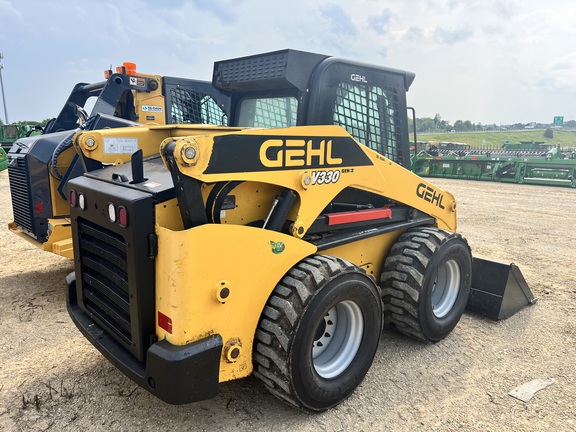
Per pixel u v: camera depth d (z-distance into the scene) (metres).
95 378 3.13
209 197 2.46
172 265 2.20
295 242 2.70
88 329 2.86
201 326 2.29
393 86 3.69
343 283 2.70
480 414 2.84
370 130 3.55
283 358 2.49
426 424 2.73
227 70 3.54
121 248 2.41
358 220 3.29
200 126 3.39
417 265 3.49
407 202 3.75
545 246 7.34
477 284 4.45
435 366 3.42
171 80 6.52
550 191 14.60
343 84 3.29
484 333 4.03
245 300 2.46
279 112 3.51
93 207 2.61
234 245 2.36
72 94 6.99
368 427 2.69
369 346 2.99
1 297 4.67
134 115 6.39
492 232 8.41
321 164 2.87
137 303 2.33
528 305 4.67
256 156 2.49
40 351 3.52
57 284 5.10
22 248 6.64
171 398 2.21
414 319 3.50
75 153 4.75
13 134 23.14
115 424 2.64
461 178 18.75
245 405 2.86
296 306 2.51
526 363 3.50
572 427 2.71
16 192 5.16
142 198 2.25
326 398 2.74
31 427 2.61
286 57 3.05
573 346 3.79
